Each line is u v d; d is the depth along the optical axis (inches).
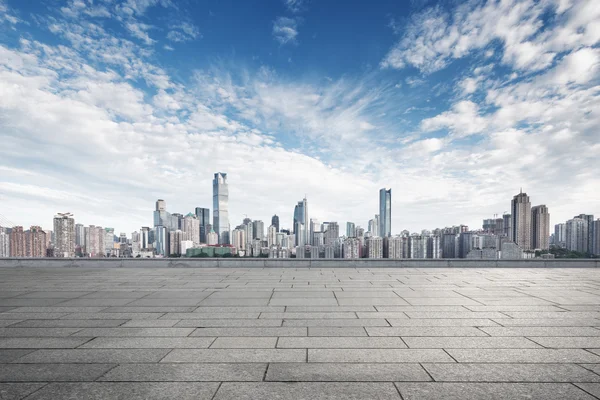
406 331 260.2
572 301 362.0
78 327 273.1
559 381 175.6
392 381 175.5
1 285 475.8
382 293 409.7
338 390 165.6
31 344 233.1
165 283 490.0
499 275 567.2
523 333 254.4
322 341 237.9
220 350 220.5
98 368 192.4
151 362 200.7
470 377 180.4
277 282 495.8
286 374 183.8
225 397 158.7
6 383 173.9
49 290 437.4
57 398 158.4
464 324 278.2
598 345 228.5
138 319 297.1
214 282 497.4
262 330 263.9
